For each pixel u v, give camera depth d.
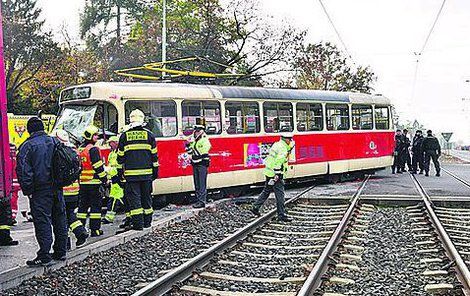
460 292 7.66
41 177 8.72
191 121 17.31
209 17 39.00
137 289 7.97
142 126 12.21
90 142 11.70
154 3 45.88
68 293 7.81
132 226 12.27
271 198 18.34
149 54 41.34
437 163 27.84
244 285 8.15
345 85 50.25
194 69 39.75
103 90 15.41
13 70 43.72
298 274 8.77
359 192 19.27
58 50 43.66
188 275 8.61
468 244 11.12
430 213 13.84
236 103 18.95
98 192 11.80
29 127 8.99
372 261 9.70
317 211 16.02
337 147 23.41
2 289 7.78
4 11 44.91
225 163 18.31
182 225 13.47
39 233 8.85
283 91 21.11
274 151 14.15
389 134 26.92
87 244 10.70
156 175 12.41
